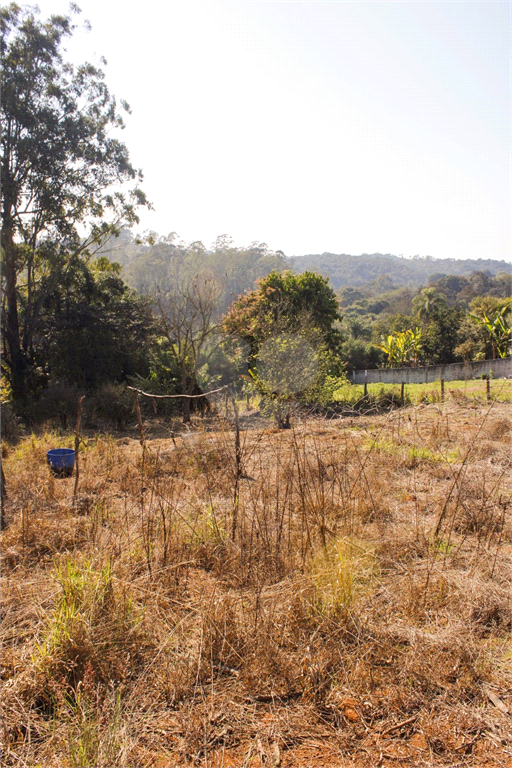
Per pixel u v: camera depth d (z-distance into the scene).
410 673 2.56
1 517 4.54
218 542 4.01
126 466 6.73
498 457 6.44
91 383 19.25
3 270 19.98
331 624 2.88
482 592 3.18
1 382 18.91
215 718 2.34
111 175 22.56
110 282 23.34
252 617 2.93
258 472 5.96
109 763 2.05
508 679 2.57
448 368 25.22
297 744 2.22
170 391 16.56
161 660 2.69
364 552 3.74
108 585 3.07
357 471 5.65
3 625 3.00
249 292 19.58
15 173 20.22
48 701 2.45
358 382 29.78
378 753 2.16
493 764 2.10
